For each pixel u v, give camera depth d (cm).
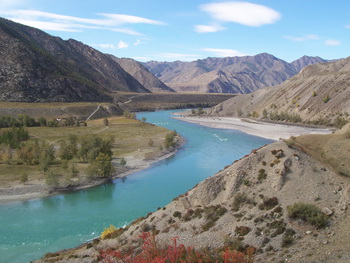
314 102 19600
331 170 4347
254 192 4309
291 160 4556
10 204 6769
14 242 5084
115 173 9088
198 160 10788
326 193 3891
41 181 8088
